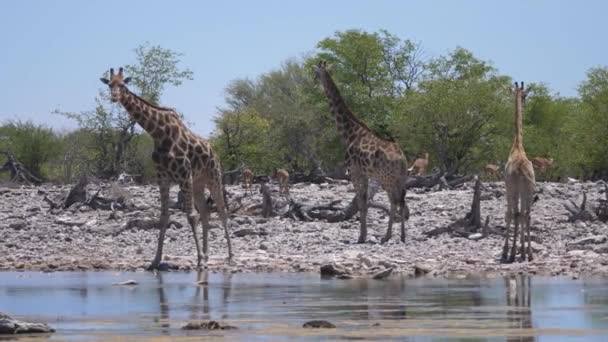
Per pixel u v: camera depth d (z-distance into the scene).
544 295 39.78
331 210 79.38
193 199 55.44
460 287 43.41
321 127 177.00
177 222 75.94
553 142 166.75
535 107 181.38
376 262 53.69
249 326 31.30
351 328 30.58
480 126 139.50
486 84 140.25
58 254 62.19
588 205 76.38
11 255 61.38
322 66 68.62
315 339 28.14
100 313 35.34
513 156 55.22
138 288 44.19
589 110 142.00
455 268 52.25
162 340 28.06
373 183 80.62
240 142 173.00
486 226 67.38
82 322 32.72
